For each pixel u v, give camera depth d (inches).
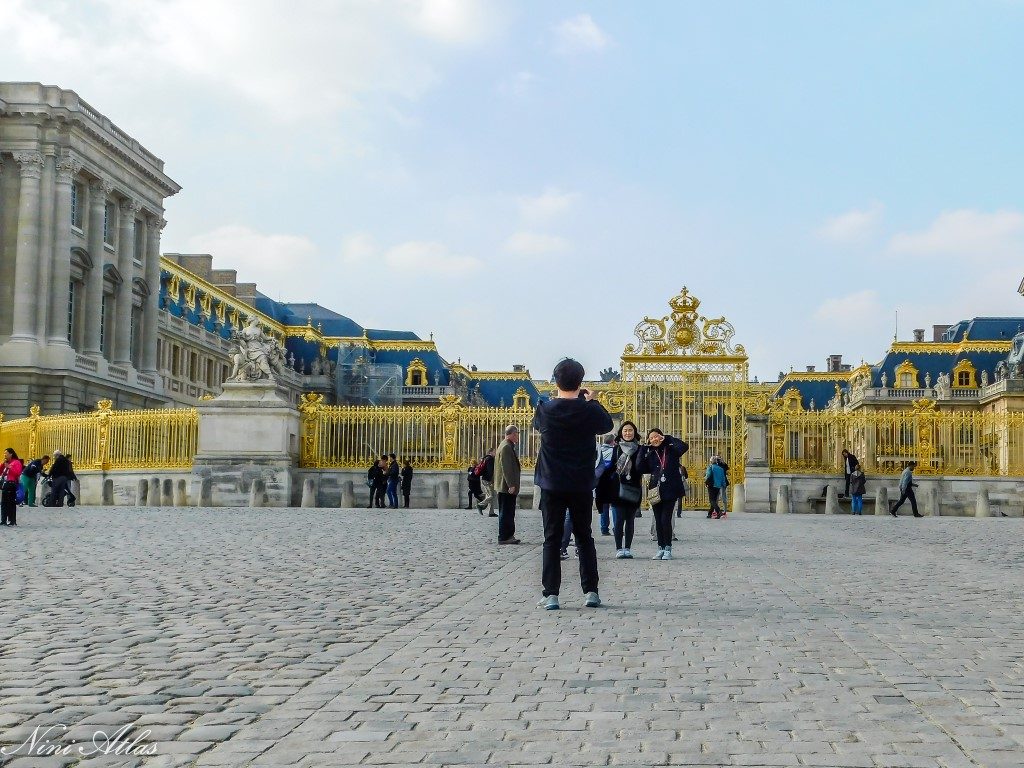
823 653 400.8
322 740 283.3
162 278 3878.0
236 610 508.4
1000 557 812.6
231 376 1699.1
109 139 3292.3
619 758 267.1
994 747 275.9
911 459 1626.5
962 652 404.2
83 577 631.8
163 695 335.0
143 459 1770.4
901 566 733.3
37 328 3031.5
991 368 4409.5
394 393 4212.6
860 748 275.7
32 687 346.0
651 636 436.5
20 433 2081.7
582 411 514.3
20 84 3085.6
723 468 1457.9
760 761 264.8
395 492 1657.2
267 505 1630.2
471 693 334.6
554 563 514.9
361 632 448.5
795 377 4638.3
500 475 908.6
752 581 634.8
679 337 1641.2
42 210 3080.7
